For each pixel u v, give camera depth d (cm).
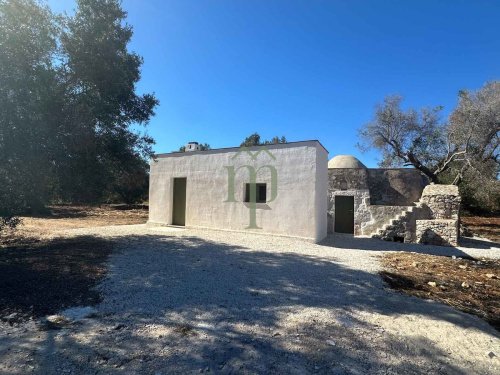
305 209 1081
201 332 373
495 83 1947
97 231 1213
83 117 758
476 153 1995
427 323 425
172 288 524
